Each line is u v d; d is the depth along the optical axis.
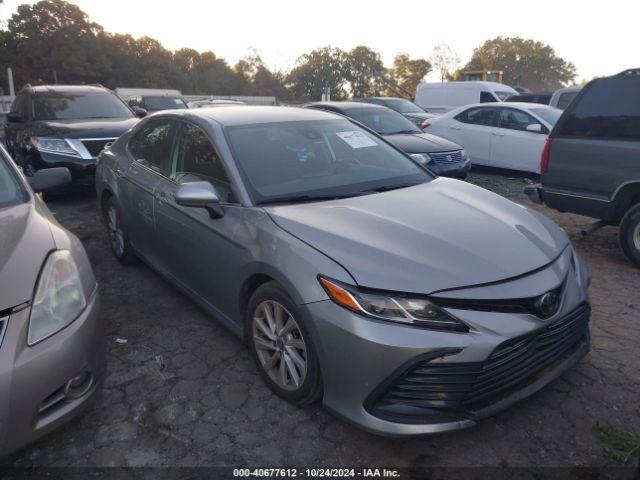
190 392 3.16
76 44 60.09
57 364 2.36
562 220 7.00
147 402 3.07
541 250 2.85
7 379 2.19
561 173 5.39
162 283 4.77
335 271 2.56
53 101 8.80
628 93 4.87
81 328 2.51
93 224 6.75
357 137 4.12
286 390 2.96
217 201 3.19
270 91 70.56
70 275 2.61
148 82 64.25
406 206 3.18
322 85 66.38
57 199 8.24
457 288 2.46
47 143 7.57
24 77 59.88
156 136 4.45
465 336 2.40
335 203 3.22
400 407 2.46
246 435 2.78
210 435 2.79
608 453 2.58
